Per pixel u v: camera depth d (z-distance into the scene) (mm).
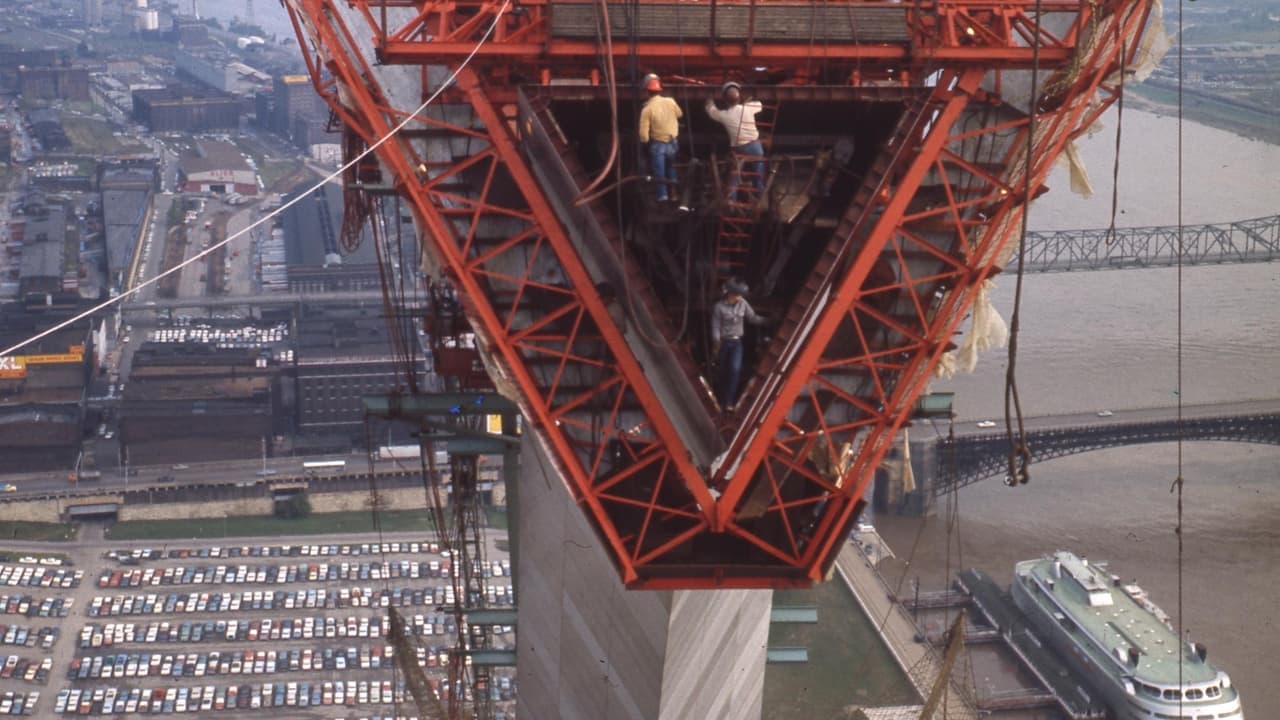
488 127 44406
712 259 45812
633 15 44062
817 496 44406
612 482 44031
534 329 44562
